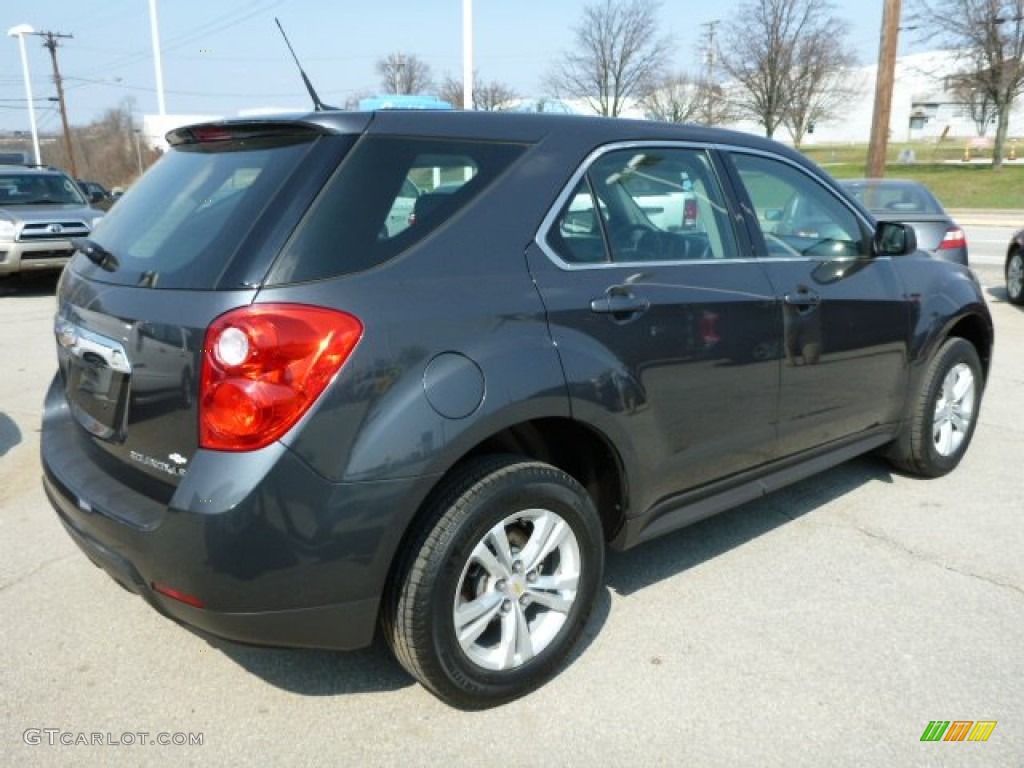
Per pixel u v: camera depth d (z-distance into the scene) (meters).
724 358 3.26
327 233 2.42
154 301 2.47
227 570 2.28
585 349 2.80
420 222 2.60
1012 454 5.16
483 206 2.72
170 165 3.04
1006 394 6.52
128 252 2.77
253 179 2.57
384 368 2.38
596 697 2.84
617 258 3.01
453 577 2.57
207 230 2.54
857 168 40.28
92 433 2.78
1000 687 2.87
